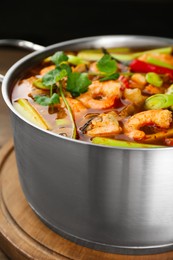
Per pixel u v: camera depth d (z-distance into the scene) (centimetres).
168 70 66
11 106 55
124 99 60
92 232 56
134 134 54
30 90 62
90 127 55
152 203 53
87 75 63
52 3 100
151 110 57
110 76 63
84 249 58
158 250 57
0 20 101
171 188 52
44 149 53
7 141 76
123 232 55
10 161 72
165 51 71
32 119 56
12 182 68
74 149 51
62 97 59
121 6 100
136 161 50
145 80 63
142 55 70
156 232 55
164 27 101
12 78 62
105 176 51
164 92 62
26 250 59
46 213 59
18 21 101
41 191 58
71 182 53
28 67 66
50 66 65
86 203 54
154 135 54
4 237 60
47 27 102
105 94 60
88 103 59
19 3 100
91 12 101
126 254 58
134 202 52
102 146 49
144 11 100
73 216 56
